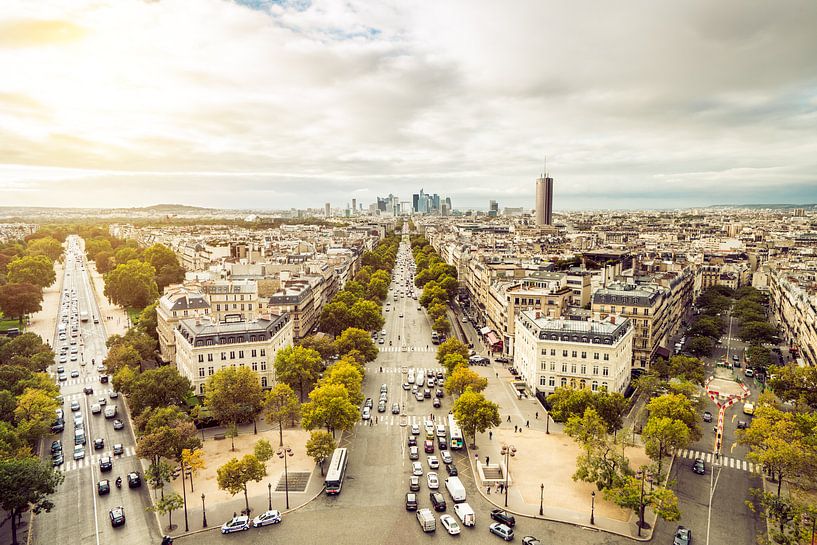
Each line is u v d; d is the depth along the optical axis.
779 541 157.25
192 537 169.62
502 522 175.00
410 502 182.88
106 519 180.25
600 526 174.38
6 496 159.38
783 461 176.00
